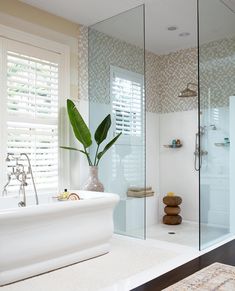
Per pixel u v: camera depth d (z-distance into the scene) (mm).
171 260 2768
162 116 5207
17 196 3258
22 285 2270
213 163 3303
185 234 4074
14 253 2305
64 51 3902
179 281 2088
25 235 2377
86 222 2824
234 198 3674
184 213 4914
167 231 4258
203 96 3156
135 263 2725
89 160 3846
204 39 3156
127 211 3752
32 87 3561
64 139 3877
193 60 4891
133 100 3670
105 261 2797
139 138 3607
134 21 3615
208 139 3229
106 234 3002
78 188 4027
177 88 5059
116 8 3654
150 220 4746
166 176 5129
